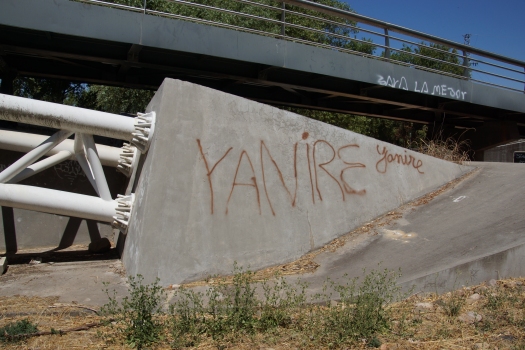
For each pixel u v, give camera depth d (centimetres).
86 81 1312
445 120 1786
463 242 764
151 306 546
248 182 791
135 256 698
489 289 644
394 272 712
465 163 1155
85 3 959
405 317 577
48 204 765
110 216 790
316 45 1314
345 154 905
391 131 3091
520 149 2100
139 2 1606
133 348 492
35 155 780
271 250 796
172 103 742
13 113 739
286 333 530
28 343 496
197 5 1056
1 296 640
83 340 505
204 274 730
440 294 657
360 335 519
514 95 1561
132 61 1088
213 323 538
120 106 1927
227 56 1083
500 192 930
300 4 1175
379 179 941
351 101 1562
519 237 729
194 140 751
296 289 653
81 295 646
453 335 523
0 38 1008
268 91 1436
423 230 850
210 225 746
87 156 798
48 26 932
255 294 658
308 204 848
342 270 756
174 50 1037
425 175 1012
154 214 704
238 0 1102
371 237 856
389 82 1305
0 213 905
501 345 490
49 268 785
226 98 788
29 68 1230
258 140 812
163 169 720
